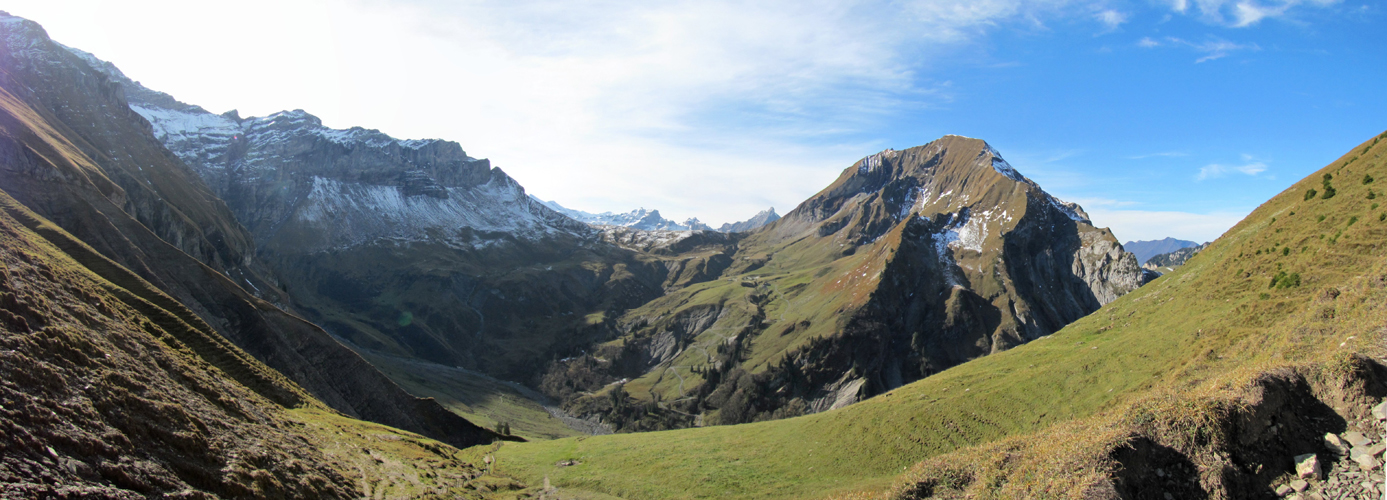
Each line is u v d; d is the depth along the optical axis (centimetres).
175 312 9738
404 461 7881
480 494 7669
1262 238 7031
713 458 8612
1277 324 4669
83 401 4228
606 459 9275
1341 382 2780
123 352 5850
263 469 5053
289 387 9362
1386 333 3109
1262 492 2634
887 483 6141
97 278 8538
